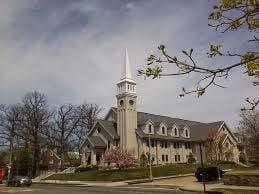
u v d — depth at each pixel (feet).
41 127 225.76
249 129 185.37
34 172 234.17
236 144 238.68
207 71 19.25
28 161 238.68
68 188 112.06
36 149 225.76
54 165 274.36
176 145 222.28
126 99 200.64
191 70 19.29
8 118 221.87
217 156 220.84
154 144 205.67
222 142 223.71
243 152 229.86
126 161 174.40
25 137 223.10
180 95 20.25
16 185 140.46
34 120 223.71
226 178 101.14
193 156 223.92
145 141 199.41
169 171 166.20
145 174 157.79
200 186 101.35
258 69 18.31
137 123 206.39
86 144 205.98
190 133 240.53
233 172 102.06
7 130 221.25
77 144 259.19
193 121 268.82
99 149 201.46
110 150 182.29
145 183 129.39
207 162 206.28
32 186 136.67
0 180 185.06
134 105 203.92
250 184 94.38
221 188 89.45
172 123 228.84
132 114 201.36
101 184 131.75
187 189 92.63
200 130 239.71
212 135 220.84
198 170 119.85
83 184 135.44
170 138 214.28
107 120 217.15
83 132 260.62
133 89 205.87
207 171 118.01
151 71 19.52
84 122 260.62
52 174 202.59
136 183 130.62
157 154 204.85
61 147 236.84
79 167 193.16
